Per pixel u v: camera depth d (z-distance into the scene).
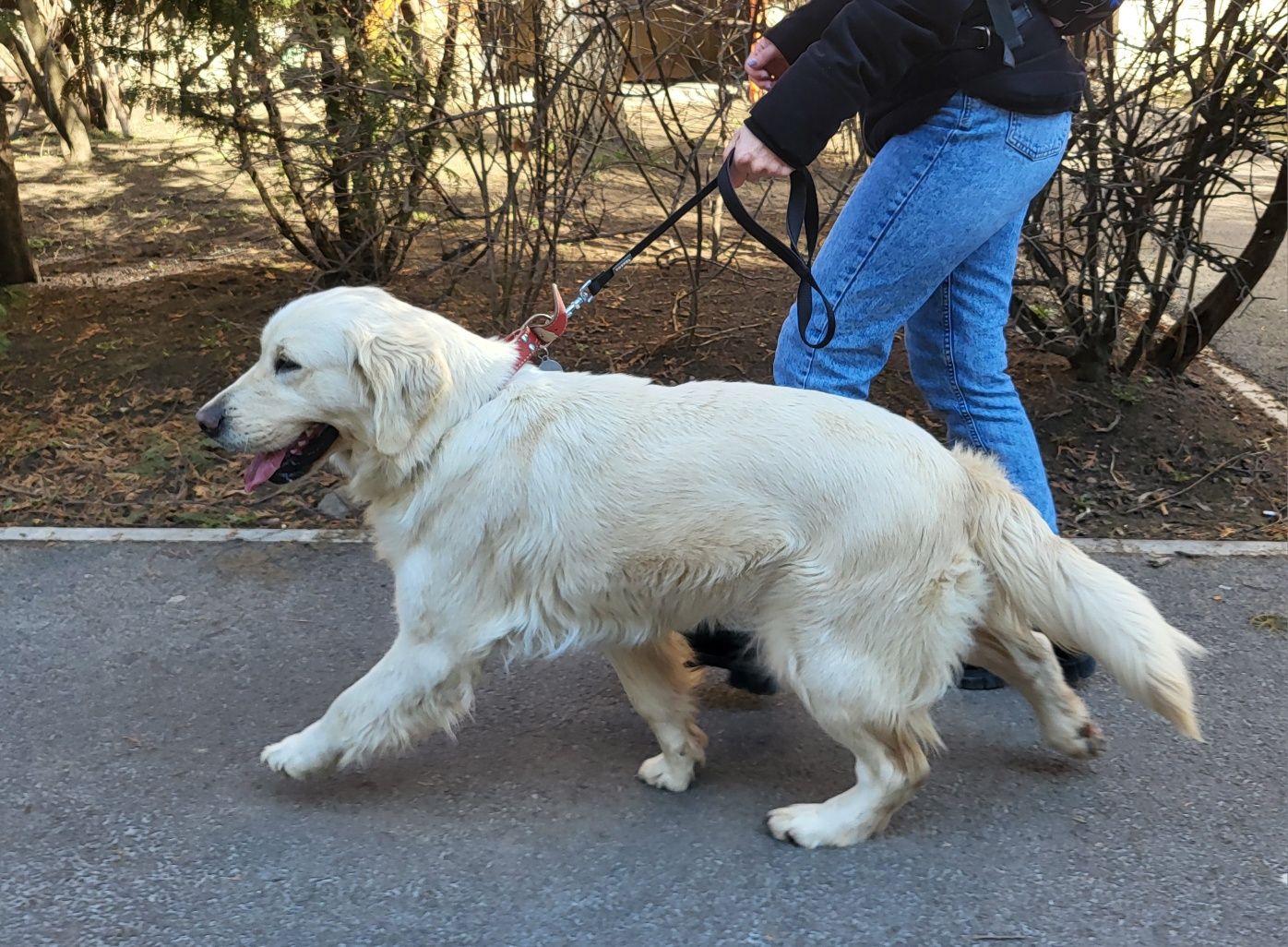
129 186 9.03
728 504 2.38
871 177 2.88
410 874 2.44
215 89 5.35
